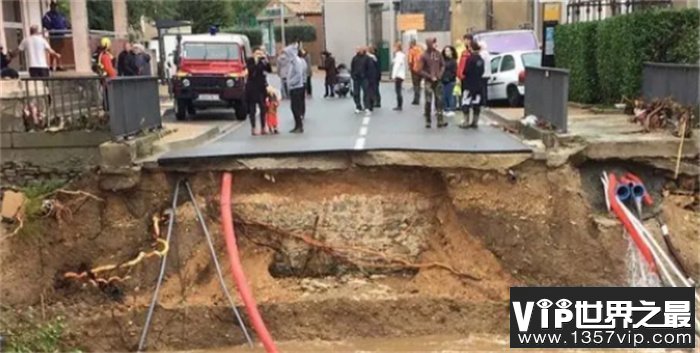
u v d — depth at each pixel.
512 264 12.86
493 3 39.00
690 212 12.84
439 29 44.06
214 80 19.98
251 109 16.88
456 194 13.17
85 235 13.11
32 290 12.75
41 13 26.02
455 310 12.59
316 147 13.69
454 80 19.55
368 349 12.04
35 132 13.72
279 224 13.21
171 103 25.33
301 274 13.27
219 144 14.76
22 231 12.88
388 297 12.53
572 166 12.91
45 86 14.15
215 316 12.45
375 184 13.40
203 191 13.27
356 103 22.23
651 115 14.09
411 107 23.67
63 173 13.73
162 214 13.19
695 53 16.33
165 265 12.83
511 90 22.17
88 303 12.77
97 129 13.67
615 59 18.20
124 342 12.44
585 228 12.54
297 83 16.83
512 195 12.93
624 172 13.08
